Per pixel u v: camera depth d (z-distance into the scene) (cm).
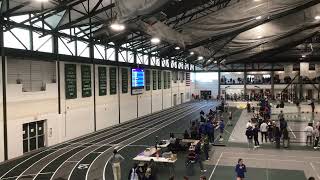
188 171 1595
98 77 2931
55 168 1719
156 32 1742
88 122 2766
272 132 2327
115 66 3266
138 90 3738
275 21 2667
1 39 1805
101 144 2327
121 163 1805
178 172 1636
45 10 1806
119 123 3356
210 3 2288
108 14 2150
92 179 1534
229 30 2212
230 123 3206
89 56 2781
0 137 1823
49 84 2258
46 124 2241
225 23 2011
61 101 2394
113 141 2434
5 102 1852
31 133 2116
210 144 2208
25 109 2025
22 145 2003
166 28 1869
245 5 1875
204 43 2417
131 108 3666
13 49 1883
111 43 3170
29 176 1583
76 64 2584
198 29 2070
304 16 2562
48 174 1616
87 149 2166
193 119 3706
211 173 1612
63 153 2052
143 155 1634
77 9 2041
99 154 2025
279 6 1967
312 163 1766
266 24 2714
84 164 1797
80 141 2436
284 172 1609
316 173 1587
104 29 2533
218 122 2948
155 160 1532
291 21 2689
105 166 1755
